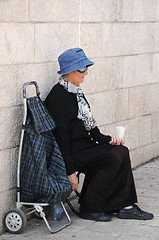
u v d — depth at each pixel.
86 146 5.04
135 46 6.83
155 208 5.46
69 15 5.41
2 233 4.68
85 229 4.81
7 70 4.59
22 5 4.68
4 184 4.69
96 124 5.62
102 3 6.00
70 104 4.91
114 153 4.89
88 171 5.06
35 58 4.93
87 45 5.80
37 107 4.68
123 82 6.66
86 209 5.05
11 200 4.79
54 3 5.14
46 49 5.08
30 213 4.75
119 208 5.05
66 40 5.41
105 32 6.13
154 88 7.45
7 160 4.70
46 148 4.74
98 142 5.20
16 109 4.73
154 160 7.60
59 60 4.97
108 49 6.23
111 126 6.50
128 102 6.83
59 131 4.83
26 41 4.79
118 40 6.43
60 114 4.84
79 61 4.89
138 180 6.54
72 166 4.86
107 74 6.28
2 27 4.48
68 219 4.93
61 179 4.70
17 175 4.66
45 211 5.04
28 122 4.59
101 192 4.97
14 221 4.63
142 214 5.07
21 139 4.61
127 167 5.06
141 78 7.08
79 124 5.00
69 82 4.96
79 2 5.57
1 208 4.68
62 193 4.62
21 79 4.77
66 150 4.85
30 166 4.57
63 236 4.63
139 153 7.26
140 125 7.20
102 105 6.25
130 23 6.66
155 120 7.59
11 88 4.66
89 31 5.81
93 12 5.85
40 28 4.96
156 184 6.38
